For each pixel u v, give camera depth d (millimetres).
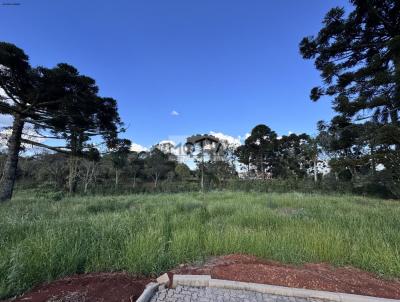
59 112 13969
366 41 16078
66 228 4781
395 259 3871
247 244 4637
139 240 4266
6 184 12953
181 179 46625
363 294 3146
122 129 16734
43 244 3838
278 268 3848
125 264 3824
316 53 16953
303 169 39219
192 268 3871
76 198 14914
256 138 41938
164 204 10391
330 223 6043
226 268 3818
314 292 3117
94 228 4926
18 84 12852
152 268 3695
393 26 14969
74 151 15297
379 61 13578
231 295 3141
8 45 11219
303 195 15117
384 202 12070
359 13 14883
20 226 5180
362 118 15461
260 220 6625
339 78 15625
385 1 14180
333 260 4164
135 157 40906
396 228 5613
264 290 3215
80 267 3746
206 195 16438
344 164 16359
